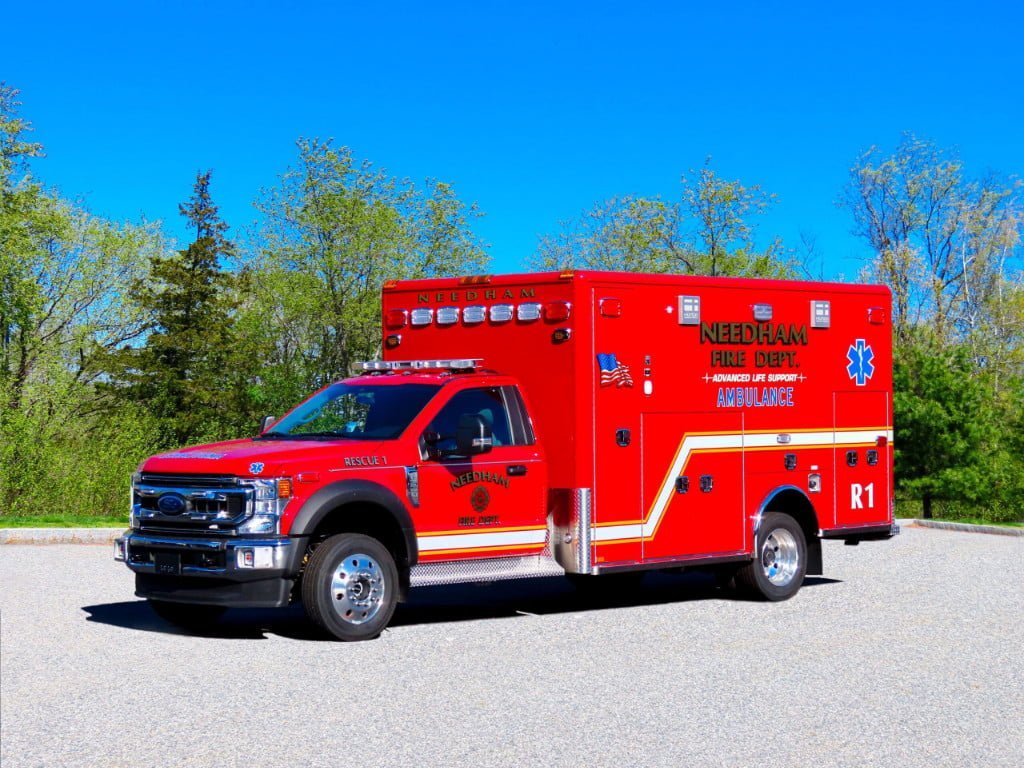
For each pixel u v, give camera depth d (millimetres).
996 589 13797
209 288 35094
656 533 11883
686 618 11523
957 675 8969
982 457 27109
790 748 6848
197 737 6746
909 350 29641
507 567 11070
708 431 12383
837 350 13680
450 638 10172
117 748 6484
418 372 11578
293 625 10805
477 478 10836
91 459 22047
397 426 10609
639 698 8008
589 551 11312
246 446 10352
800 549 13094
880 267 45438
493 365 11922
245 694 7824
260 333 37844
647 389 11867
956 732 7297
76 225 34312
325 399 11406
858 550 18469
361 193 37562
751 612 11969
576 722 7328
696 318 12312
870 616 11734
